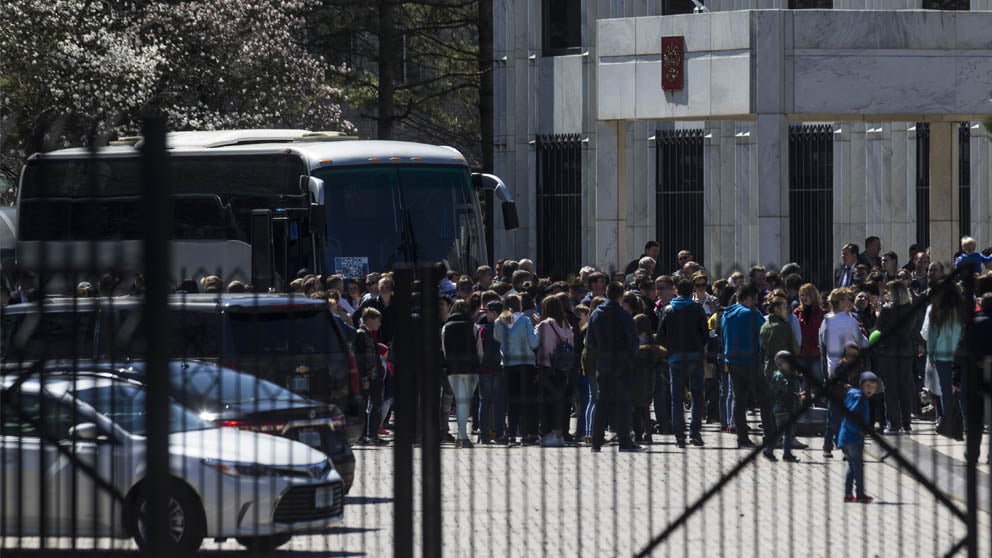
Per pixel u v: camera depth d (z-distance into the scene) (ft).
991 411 68.49
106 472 66.95
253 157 203.72
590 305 157.17
